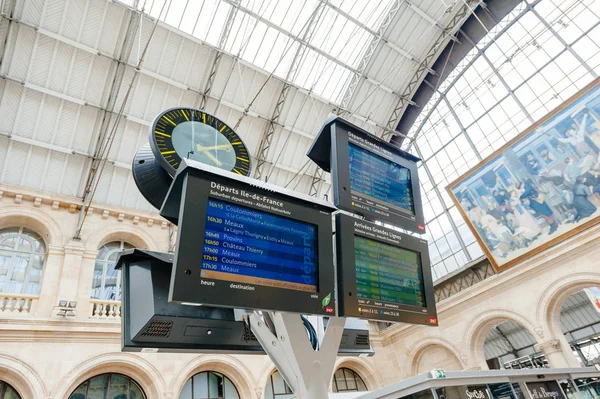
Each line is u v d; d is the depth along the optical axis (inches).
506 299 594.6
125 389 529.3
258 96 743.7
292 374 127.9
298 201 136.3
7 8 553.9
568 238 532.1
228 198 121.0
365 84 805.2
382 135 871.1
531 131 574.2
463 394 212.7
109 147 633.0
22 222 586.6
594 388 275.6
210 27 659.4
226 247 114.3
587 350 916.6
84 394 501.0
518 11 697.6
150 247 653.9
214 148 185.9
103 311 557.6
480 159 715.4
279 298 115.0
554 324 540.7
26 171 609.6
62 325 505.7
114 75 630.5
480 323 624.7
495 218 618.5
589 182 513.0
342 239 139.3
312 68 751.7
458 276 687.1
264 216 127.6
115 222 649.0
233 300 106.2
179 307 126.6
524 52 681.0
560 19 633.0
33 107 604.4
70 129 634.2
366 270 145.3
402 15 745.6
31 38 577.3
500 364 1043.3
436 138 818.2
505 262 601.6
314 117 799.7
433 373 209.0
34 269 570.3
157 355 552.7
